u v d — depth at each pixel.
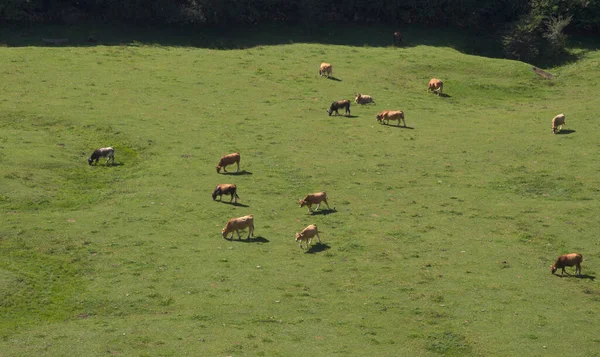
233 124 61.19
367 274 39.97
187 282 38.31
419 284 39.12
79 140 56.59
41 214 44.97
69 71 70.25
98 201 47.53
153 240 42.56
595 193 50.91
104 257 40.50
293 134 59.91
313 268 40.38
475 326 35.22
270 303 36.56
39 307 35.75
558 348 33.50
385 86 73.06
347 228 45.31
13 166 50.31
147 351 31.81
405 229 45.47
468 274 40.31
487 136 61.28
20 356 31.17
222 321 34.72
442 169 54.72
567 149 58.22
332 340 33.44
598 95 73.00
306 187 50.88
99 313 35.50
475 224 46.50
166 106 63.91
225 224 44.94
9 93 64.00
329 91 70.50
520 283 39.47
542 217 47.50
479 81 75.94
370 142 59.19
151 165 53.31
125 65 73.38
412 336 34.19
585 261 42.06
